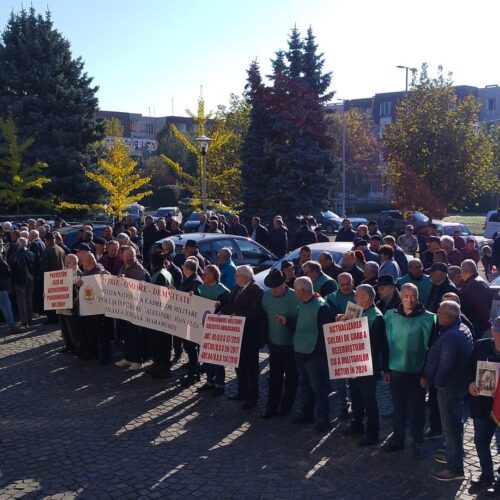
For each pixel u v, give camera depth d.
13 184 30.69
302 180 26.86
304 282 6.95
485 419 5.44
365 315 6.51
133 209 36.19
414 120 23.61
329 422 7.20
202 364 9.38
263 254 13.65
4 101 32.28
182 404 7.98
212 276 8.37
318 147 27.08
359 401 6.81
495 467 5.99
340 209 52.38
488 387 5.33
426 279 8.11
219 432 7.04
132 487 5.71
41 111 32.41
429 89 23.78
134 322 8.96
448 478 5.75
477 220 48.59
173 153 57.59
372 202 56.72
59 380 8.99
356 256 9.78
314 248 12.08
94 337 9.98
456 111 23.28
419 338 6.06
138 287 8.92
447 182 23.31
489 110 77.31
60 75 32.72
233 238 13.20
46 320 12.92
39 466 6.18
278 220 15.52
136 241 15.33
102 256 11.32
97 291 9.45
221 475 5.94
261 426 7.23
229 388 8.62
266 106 26.95
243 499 5.46
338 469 6.05
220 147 29.69
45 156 31.47
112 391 8.50
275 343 7.37
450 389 5.72
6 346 10.88
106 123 34.69
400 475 5.89
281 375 7.44
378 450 6.48
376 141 57.19
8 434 7.02
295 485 5.71
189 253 10.48
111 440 6.82
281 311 7.32
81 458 6.36
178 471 6.03
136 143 95.50
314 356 6.91
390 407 7.84
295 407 7.90
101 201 32.66
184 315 8.51
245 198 27.22
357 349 6.43
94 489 5.68
